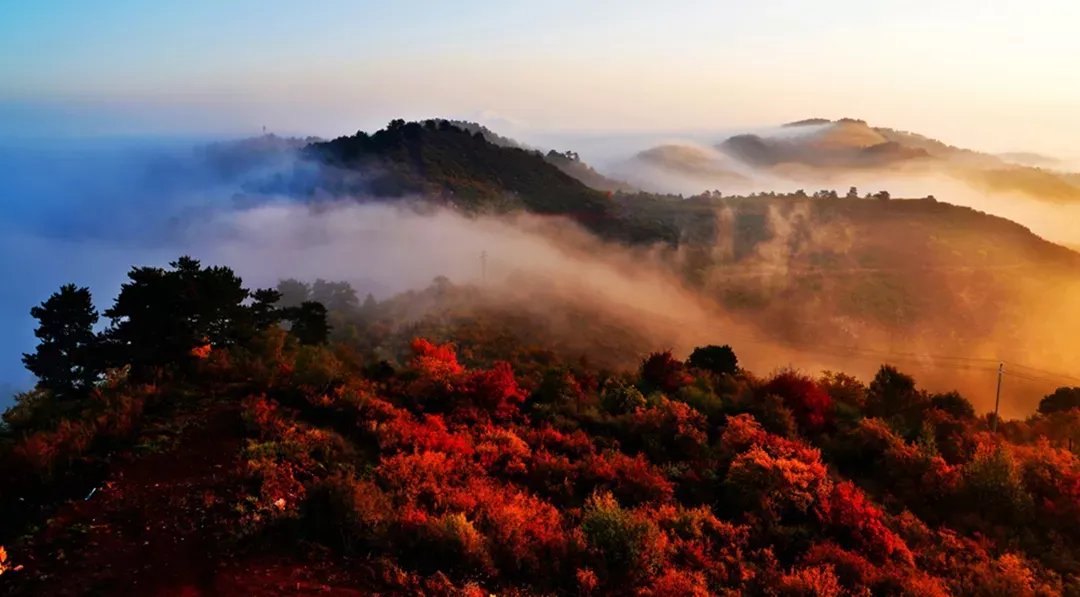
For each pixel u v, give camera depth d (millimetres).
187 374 23844
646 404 27438
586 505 16766
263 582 11227
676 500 18422
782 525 17438
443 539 12688
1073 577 16250
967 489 20422
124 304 25375
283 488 14797
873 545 16578
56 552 11680
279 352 27609
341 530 12664
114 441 16734
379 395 24719
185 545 12188
